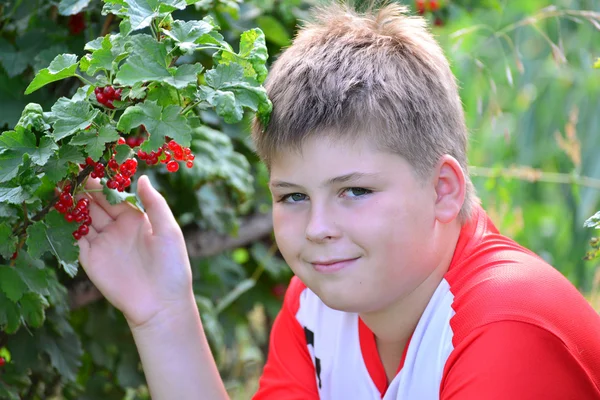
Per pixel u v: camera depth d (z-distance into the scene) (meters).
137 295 2.36
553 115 5.04
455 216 2.18
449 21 4.19
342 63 2.10
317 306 2.55
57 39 2.83
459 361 2.03
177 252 2.39
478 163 4.57
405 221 2.08
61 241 2.06
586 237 4.61
